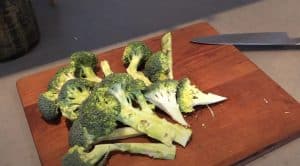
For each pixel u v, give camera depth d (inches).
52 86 18.9
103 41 25.0
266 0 27.3
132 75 19.1
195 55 21.3
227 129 17.0
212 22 25.7
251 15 25.9
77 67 19.7
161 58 18.8
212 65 20.5
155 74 18.7
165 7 28.0
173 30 24.3
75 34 25.8
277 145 16.8
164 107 17.2
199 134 16.8
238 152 16.1
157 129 16.2
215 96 18.0
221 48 21.5
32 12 23.6
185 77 19.3
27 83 20.5
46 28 26.5
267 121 17.1
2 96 21.5
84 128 15.6
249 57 22.1
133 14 27.5
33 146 18.6
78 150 15.2
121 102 16.8
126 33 25.6
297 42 21.4
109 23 26.7
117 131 16.5
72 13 28.0
